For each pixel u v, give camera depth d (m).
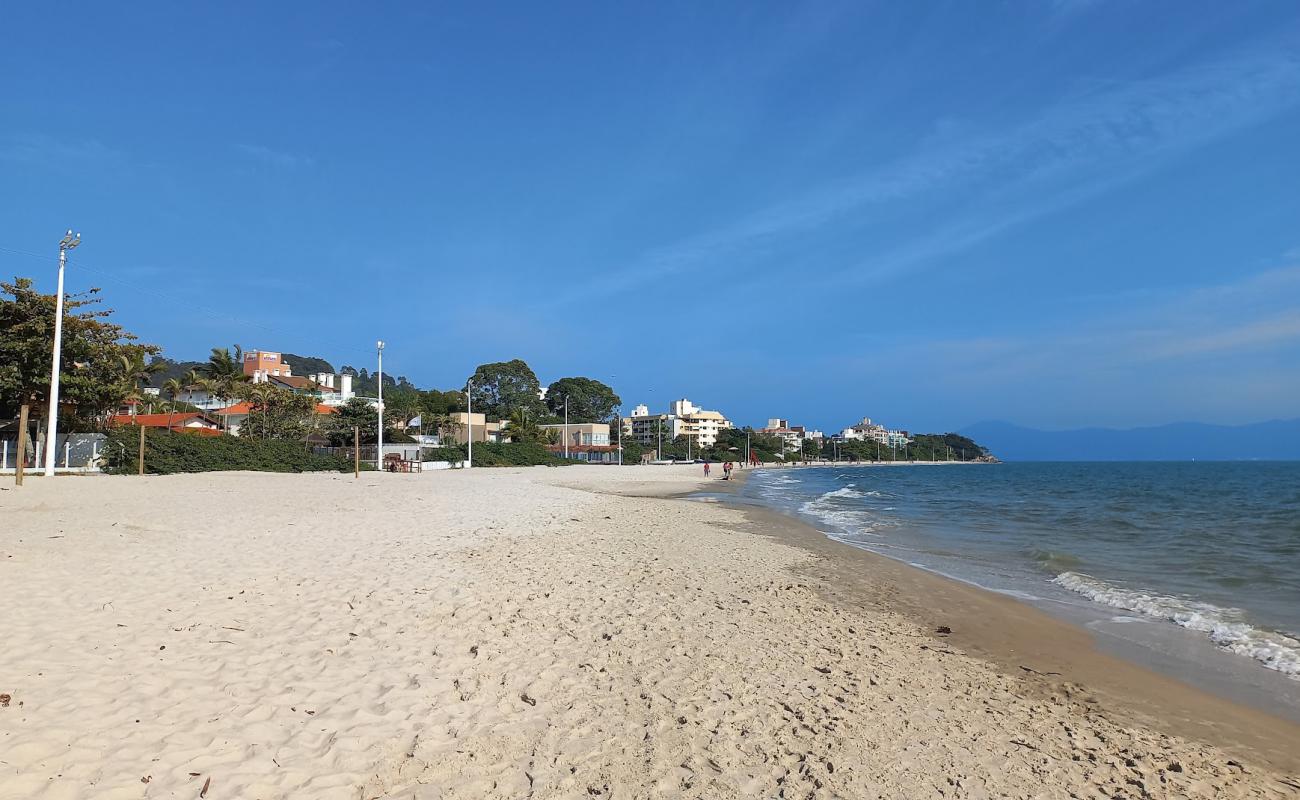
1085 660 8.69
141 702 5.29
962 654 8.62
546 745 5.16
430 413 89.38
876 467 174.88
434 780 4.55
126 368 43.69
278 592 9.05
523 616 8.64
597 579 11.38
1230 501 39.16
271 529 14.88
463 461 68.94
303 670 6.25
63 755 4.38
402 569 11.14
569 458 100.81
